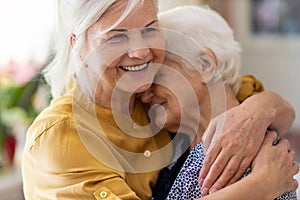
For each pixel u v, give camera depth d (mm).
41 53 2338
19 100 2289
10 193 2188
